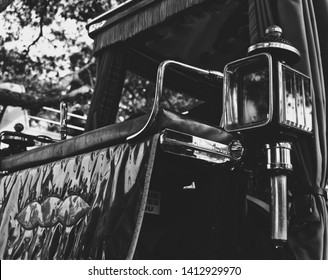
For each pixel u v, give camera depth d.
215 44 3.92
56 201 2.70
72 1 8.03
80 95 6.93
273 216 2.19
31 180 3.01
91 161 2.56
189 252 2.71
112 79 3.89
